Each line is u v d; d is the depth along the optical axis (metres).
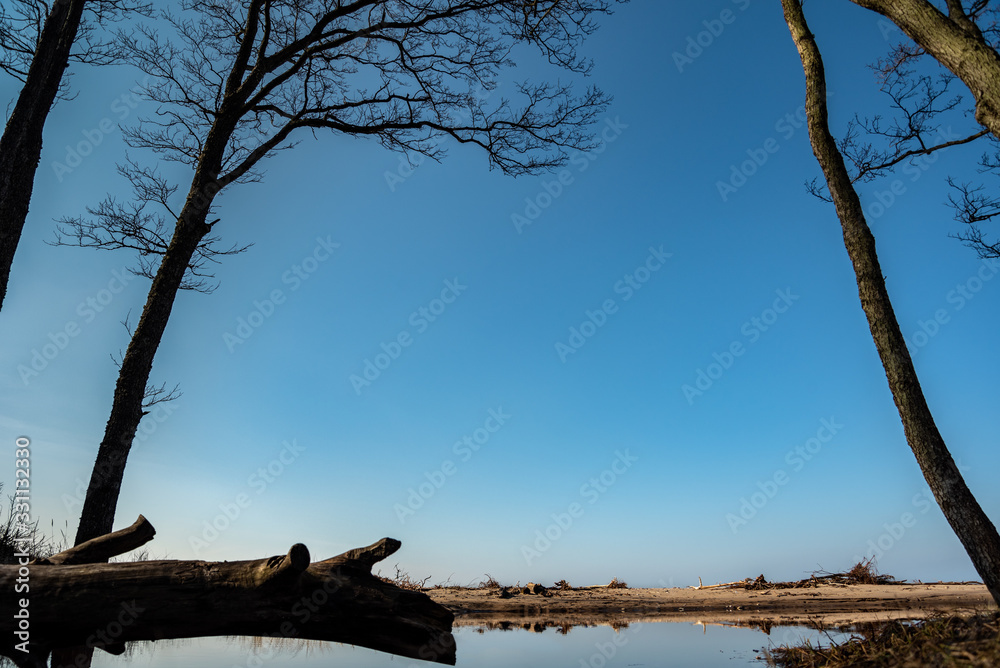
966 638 3.82
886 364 5.27
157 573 4.54
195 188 7.97
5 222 6.33
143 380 7.21
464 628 9.54
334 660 6.71
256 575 4.45
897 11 4.87
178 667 6.28
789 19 6.39
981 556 4.58
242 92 8.38
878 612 10.09
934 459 4.90
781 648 5.71
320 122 9.10
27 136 6.61
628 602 13.04
